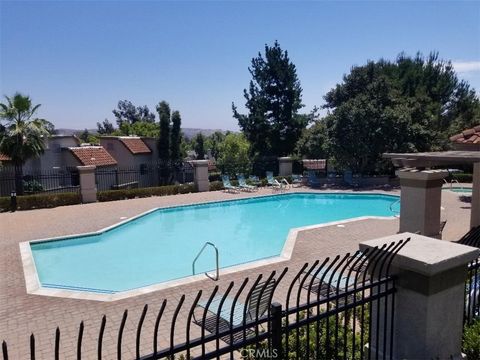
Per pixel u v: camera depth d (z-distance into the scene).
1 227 15.92
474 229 4.81
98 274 11.93
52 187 29.30
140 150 34.66
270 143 36.03
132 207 20.38
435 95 36.59
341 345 4.35
